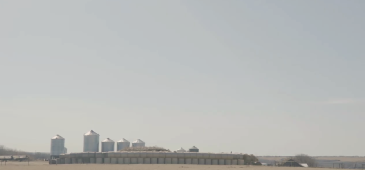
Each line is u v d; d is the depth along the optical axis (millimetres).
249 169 108375
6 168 111188
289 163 160250
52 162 172250
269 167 125875
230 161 155375
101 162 161875
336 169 118000
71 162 165250
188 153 155750
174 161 155500
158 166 125062
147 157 157000
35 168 111812
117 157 159375
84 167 118250
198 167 118625
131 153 158250
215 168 112250
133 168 110188
